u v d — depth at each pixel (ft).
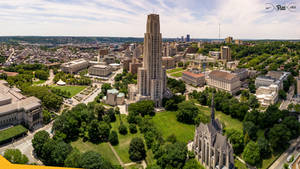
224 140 504.43
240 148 647.97
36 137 595.88
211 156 531.50
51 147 574.15
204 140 547.49
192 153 586.45
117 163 602.44
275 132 649.20
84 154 534.78
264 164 595.88
